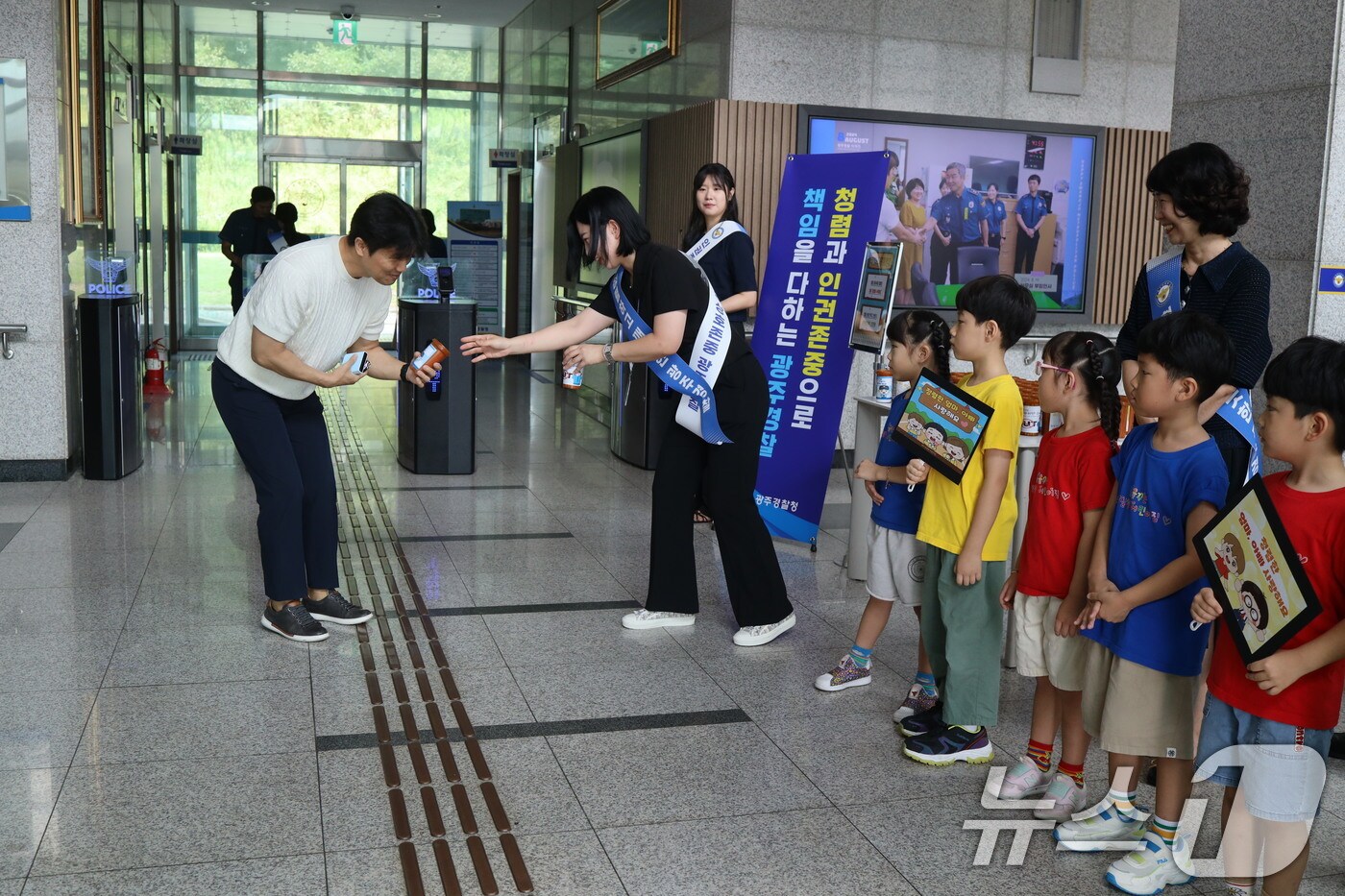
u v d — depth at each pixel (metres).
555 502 6.19
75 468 6.61
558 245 11.07
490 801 2.83
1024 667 2.83
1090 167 7.91
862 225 5.16
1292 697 2.14
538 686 3.60
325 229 15.05
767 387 4.03
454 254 13.81
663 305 3.73
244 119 14.62
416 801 2.82
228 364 3.79
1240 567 2.10
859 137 7.48
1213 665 2.29
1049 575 2.74
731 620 4.31
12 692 3.42
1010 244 7.85
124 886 2.40
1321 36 3.95
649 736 3.25
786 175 5.51
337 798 2.82
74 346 6.56
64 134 6.32
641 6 9.24
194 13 14.23
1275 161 4.14
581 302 10.03
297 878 2.46
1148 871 2.48
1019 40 7.86
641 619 4.17
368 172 15.14
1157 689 2.44
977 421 2.93
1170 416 2.41
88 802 2.77
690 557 4.16
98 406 6.32
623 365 7.39
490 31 15.18
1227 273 2.86
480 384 11.05
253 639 3.94
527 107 13.66
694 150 7.55
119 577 4.59
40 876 2.44
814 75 7.51
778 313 5.40
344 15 14.29
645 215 8.55
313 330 3.71
